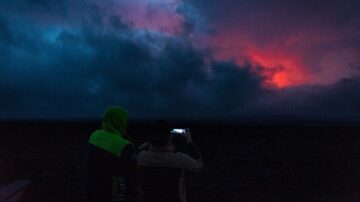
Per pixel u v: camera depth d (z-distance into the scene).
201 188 13.42
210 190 13.00
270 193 12.55
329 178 16.70
